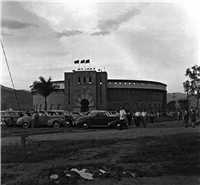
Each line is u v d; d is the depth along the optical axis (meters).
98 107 50.66
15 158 9.89
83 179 7.23
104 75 51.44
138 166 8.42
